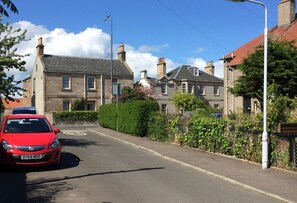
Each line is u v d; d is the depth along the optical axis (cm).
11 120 1209
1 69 1717
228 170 1081
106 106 2905
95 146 1744
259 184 895
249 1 1130
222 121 1402
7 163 1038
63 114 4334
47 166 1152
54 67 4638
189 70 5769
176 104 4834
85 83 4756
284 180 935
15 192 809
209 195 805
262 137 1107
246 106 3003
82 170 1090
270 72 1872
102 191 824
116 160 1309
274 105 1255
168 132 1859
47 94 4534
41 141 1080
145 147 1655
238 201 757
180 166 1200
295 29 2875
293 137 1059
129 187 870
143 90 4591
